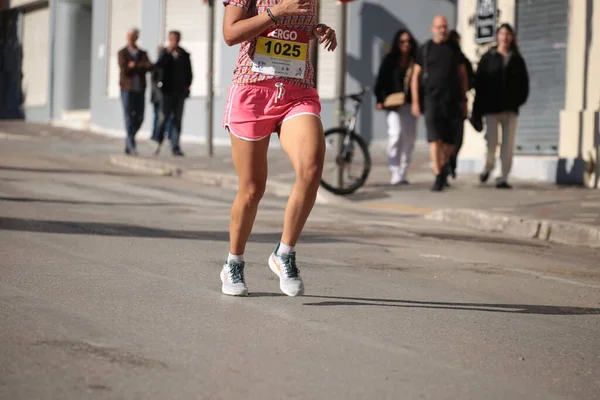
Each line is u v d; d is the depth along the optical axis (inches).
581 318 561.0
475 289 642.2
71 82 3036.4
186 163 1669.5
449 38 1312.7
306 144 534.6
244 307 532.1
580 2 1424.7
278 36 534.6
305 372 405.4
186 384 378.6
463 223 1039.6
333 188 1270.9
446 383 399.9
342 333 481.4
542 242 935.7
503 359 448.1
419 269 713.0
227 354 428.5
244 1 531.5
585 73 1411.2
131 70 1818.4
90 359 407.8
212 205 1127.0
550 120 1496.1
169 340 448.8
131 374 388.8
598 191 1305.4
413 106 1338.6
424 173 1599.4
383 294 598.5
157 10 2566.4
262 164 546.6
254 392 372.8
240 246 562.6
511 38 1343.5
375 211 1144.2
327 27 542.9
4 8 3412.9
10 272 605.3
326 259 735.7
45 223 855.1
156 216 976.9
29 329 455.2
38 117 3184.1
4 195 1086.4
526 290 649.6
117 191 1227.9
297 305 546.0
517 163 1518.2
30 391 360.5
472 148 1625.2
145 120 2591.0
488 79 1344.7
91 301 527.8
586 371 435.2
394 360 433.1
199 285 593.3
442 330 502.9
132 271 632.4
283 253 563.5
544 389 400.5
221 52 2465.6
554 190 1321.4
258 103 537.3
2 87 3452.3
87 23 3048.7
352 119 1296.8
